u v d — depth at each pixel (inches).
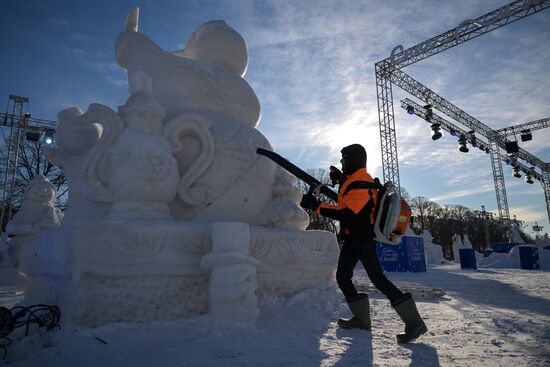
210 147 155.2
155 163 130.0
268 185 173.8
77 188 147.7
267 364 77.4
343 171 118.3
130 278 115.3
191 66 178.2
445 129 1095.6
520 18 652.7
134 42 179.0
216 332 105.4
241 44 206.4
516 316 140.7
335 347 93.0
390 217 105.2
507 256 767.7
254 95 196.2
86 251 109.6
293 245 151.9
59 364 83.0
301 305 145.9
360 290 238.2
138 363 81.7
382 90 775.1
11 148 829.8
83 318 108.7
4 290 292.4
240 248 117.3
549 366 75.6
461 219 2406.5
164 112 143.3
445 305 176.7
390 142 755.4
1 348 96.5
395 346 94.8
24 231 327.0
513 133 1171.9
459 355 85.2
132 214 125.8
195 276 122.9
